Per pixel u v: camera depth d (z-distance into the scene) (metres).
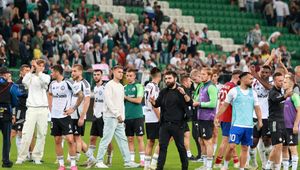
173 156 38.34
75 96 32.62
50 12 62.78
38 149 34.16
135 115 34.19
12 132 36.56
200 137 32.66
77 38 59.28
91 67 55.22
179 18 74.06
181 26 73.31
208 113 32.38
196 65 60.28
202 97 32.56
